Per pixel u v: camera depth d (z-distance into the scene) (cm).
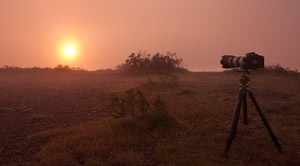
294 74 2284
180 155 625
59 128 865
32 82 2109
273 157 614
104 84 1873
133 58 2761
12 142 772
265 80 1886
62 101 1299
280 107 1034
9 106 1199
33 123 946
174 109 990
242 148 659
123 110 815
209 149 661
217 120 880
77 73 2880
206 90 1427
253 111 978
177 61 2889
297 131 782
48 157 621
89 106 1177
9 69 2991
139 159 609
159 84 1536
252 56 629
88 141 702
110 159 612
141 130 774
